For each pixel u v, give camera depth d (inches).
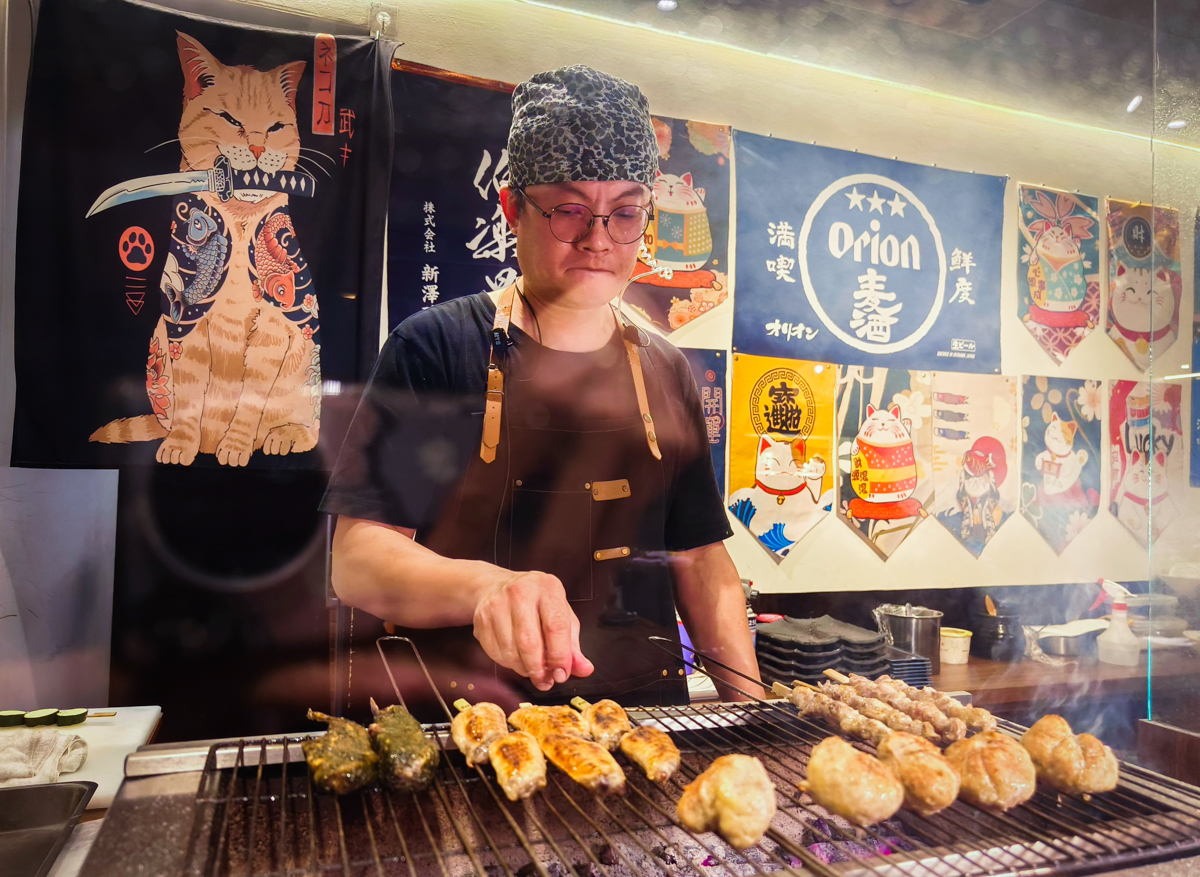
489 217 135.2
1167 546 89.0
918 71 166.2
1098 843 56.6
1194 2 101.0
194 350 118.4
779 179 161.2
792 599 160.7
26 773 81.7
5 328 120.8
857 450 168.2
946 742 79.3
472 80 134.9
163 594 123.8
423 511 105.6
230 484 125.9
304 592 128.0
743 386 158.2
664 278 152.4
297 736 66.8
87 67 113.3
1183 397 96.7
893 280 171.3
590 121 101.7
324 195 123.6
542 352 110.0
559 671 69.1
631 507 111.3
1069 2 141.3
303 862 59.5
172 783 59.4
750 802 55.8
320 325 123.5
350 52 124.8
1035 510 184.2
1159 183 100.5
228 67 119.6
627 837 66.3
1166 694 84.8
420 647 105.7
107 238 114.3
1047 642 170.2
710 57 155.9
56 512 125.2
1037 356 185.8
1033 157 187.0
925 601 172.9
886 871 51.8
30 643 123.6
